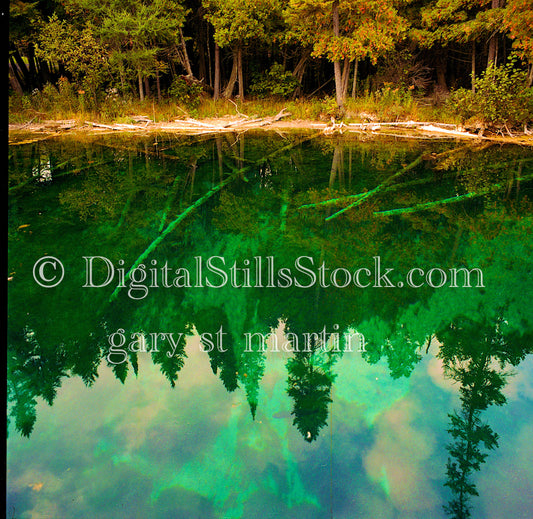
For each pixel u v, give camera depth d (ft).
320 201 20.43
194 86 53.06
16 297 11.77
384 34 42.39
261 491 5.93
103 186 22.82
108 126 44.21
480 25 41.42
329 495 5.90
